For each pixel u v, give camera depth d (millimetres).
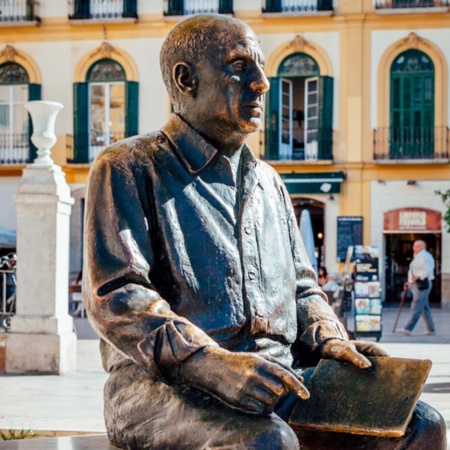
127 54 29812
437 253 29375
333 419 3062
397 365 3088
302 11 29062
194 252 3018
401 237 29641
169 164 3100
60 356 10266
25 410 7605
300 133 29719
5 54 30203
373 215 29031
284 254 3232
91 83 30047
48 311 10375
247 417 2709
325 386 3148
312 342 3262
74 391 8891
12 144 30094
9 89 30297
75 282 23391
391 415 2975
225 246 3047
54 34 30047
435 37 28672
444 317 22844
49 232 10336
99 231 3000
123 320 2855
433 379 9727
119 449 3119
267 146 29250
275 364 2689
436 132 28750
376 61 29047
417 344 14711
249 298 3035
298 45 29250
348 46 29094
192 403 2838
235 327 2992
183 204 3053
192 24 3135
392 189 28953
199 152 3119
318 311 3336
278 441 2660
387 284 29531
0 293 11547
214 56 3078
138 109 29953
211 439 2719
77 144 29719
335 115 29281
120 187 3021
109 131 29953
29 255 10367
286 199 3408
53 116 10477
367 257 15477
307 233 21141
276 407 3139
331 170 29203
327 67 29172
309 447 3133
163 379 2828
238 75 3084
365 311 15336
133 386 3070
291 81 29703
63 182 10523
